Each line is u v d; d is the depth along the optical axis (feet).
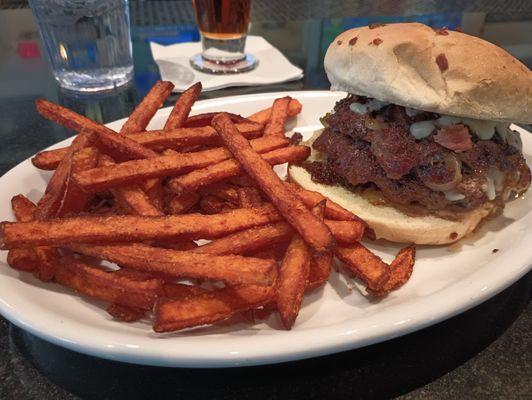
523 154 0.95
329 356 0.59
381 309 0.62
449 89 0.74
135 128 0.85
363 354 0.60
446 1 2.55
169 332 0.57
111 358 0.52
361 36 0.83
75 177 0.65
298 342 0.52
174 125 0.87
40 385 0.55
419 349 0.60
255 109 1.14
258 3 2.45
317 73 1.59
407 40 0.76
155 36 1.93
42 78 1.53
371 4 2.47
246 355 0.51
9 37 1.88
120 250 0.61
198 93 0.93
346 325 0.54
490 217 0.84
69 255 0.64
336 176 0.88
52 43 1.37
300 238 0.65
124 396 0.54
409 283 0.72
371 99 0.85
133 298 0.60
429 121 0.78
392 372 0.57
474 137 0.79
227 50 1.52
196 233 0.65
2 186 0.80
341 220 0.72
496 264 0.64
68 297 0.64
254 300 0.59
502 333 0.63
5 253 0.67
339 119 0.87
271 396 0.55
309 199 0.71
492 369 0.58
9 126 1.21
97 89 1.43
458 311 0.58
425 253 0.79
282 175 0.99
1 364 0.58
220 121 0.79
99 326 0.57
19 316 0.55
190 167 0.74
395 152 0.77
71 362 0.59
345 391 0.55
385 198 0.83
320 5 2.43
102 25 1.35
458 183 0.76
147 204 0.69
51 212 0.67
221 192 0.79
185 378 0.57
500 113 0.76
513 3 2.56
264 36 1.93
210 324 0.60
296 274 0.61
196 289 0.62
